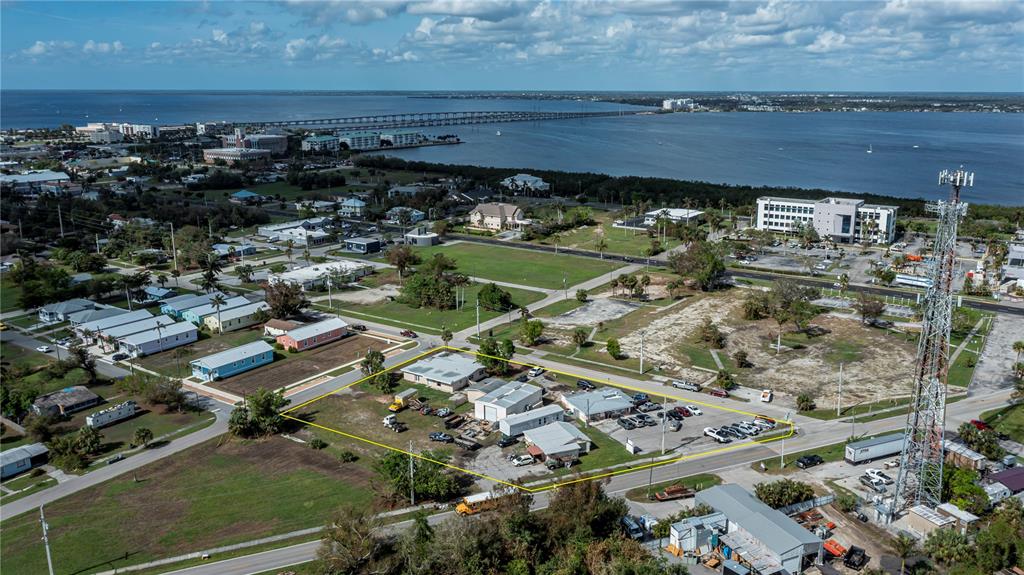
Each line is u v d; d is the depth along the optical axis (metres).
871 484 98.06
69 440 110.94
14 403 125.94
